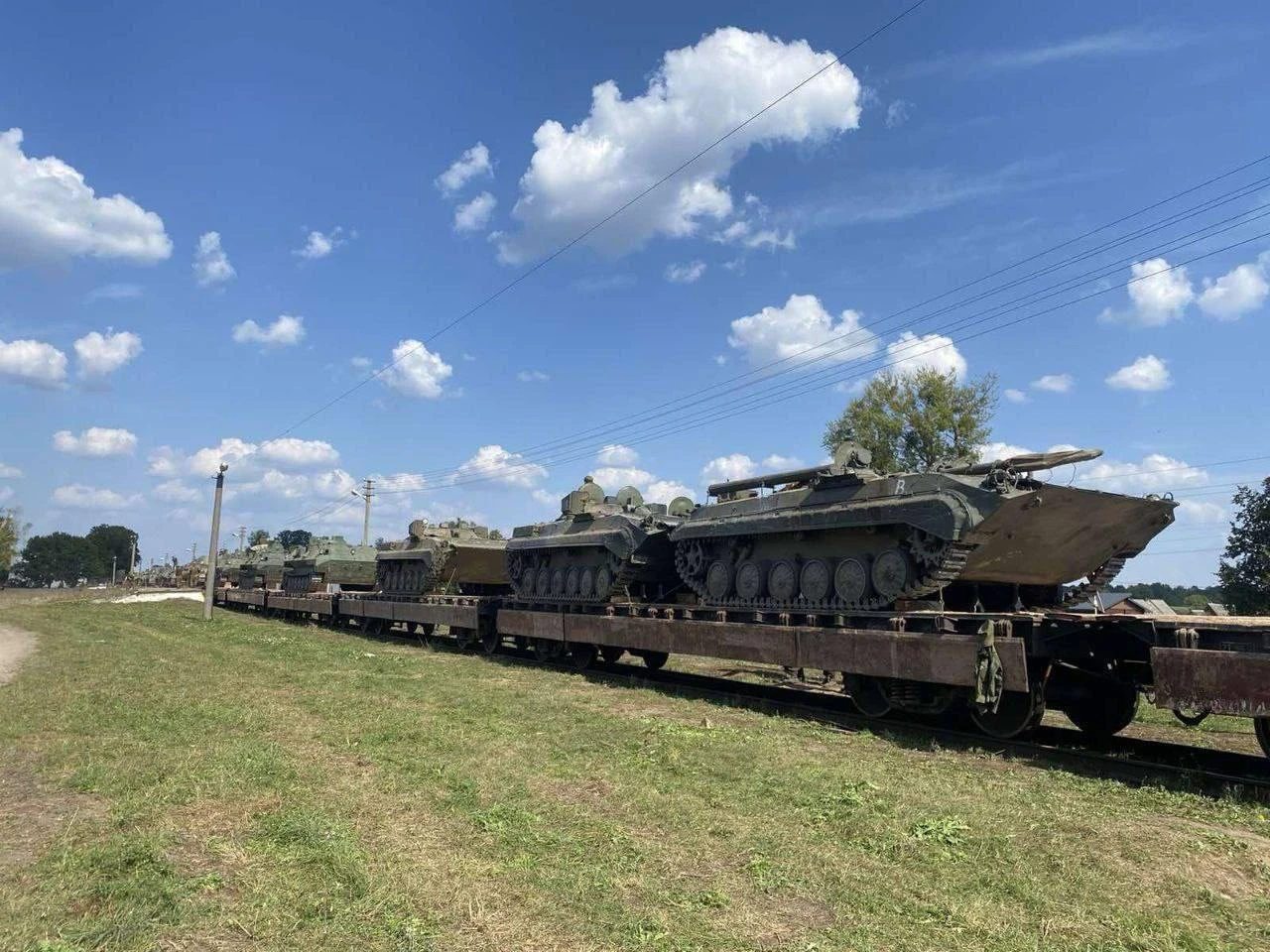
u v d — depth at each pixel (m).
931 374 46.31
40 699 15.54
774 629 16.00
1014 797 9.35
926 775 10.34
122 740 11.79
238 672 19.59
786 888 6.76
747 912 6.28
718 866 7.26
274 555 55.38
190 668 20.44
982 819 8.47
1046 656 12.31
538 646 24.39
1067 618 11.90
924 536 13.65
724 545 18.58
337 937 5.69
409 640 31.56
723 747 11.66
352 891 6.45
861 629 14.55
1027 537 13.65
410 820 8.26
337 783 9.58
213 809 8.55
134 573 114.25
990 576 14.69
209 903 6.21
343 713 13.97
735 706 15.92
